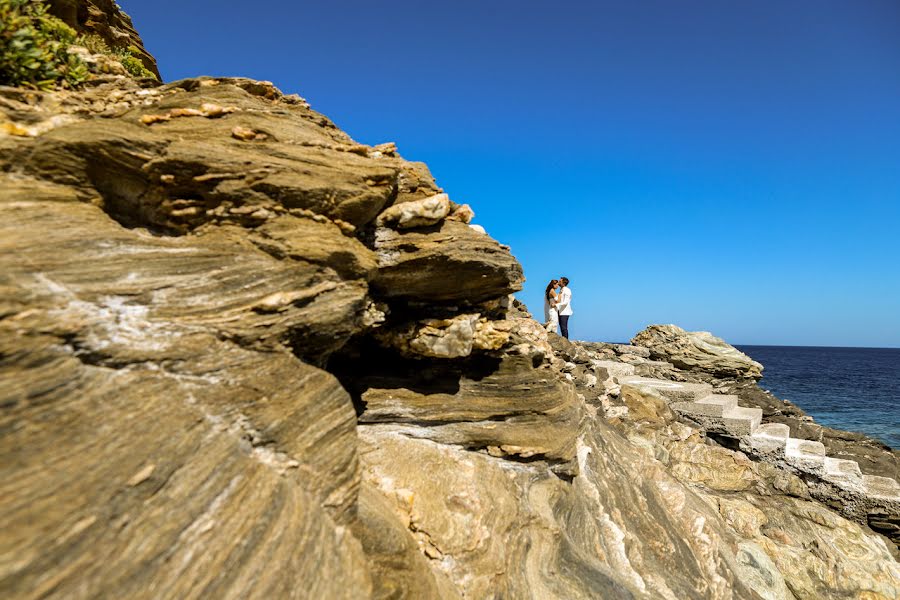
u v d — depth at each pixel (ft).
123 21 34.73
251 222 16.43
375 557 15.35
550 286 56.08
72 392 10.25
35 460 9.07
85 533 9.07
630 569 26.50
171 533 10.27
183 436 11.57
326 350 18.03
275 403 14.05
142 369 11.82
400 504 19.36
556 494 26.17
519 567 20.70
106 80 19.65
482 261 22.40
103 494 9.61
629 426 45.27
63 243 11.83
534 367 28.32
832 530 40.42
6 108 14.62
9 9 16.71
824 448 50.39
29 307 10.24
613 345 73.61
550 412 27.17
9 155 13.28
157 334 12.34
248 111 18.34
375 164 19.27
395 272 21.71
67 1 26.12
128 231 14.25
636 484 34.32
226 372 13.30
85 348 10.93
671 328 73.61
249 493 12.16
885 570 37.17
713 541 32.78
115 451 10.19
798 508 42.52
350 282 18.25
